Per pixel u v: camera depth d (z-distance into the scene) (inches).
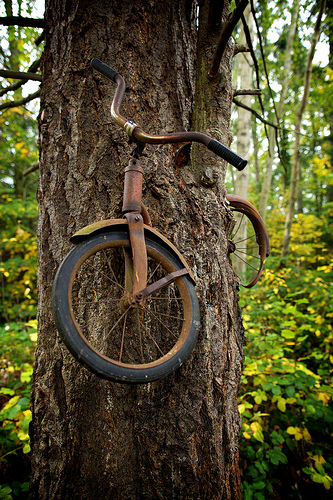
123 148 52.9
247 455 75.4
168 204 53.0
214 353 53.4
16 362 110.3
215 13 54.6
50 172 55.7
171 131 56.1
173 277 45.6
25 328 131.6
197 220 54.4
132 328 51.4
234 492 55.2
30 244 219.5
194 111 57.8
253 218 74.9
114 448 49.5
